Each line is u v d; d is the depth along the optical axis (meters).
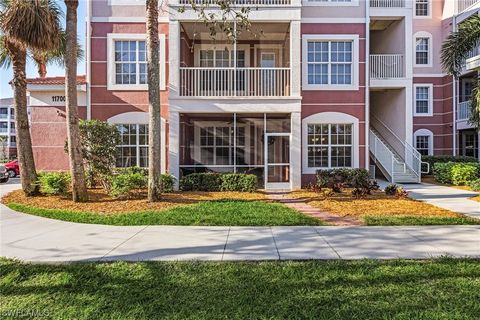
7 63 13.71
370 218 8.98
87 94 15.48
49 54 13.66
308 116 16.14
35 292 4.57
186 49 16.39
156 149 11.19
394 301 4.25
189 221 8.72
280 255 6.11
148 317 3.88
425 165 20.89
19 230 7.96
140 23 15.58
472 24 14.01
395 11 17.55
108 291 4.59
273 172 16.27
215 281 4.90
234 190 14.28
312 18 16.11
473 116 13.60
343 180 15.16
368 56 16.20
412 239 7.13
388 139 19.34
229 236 7.41
